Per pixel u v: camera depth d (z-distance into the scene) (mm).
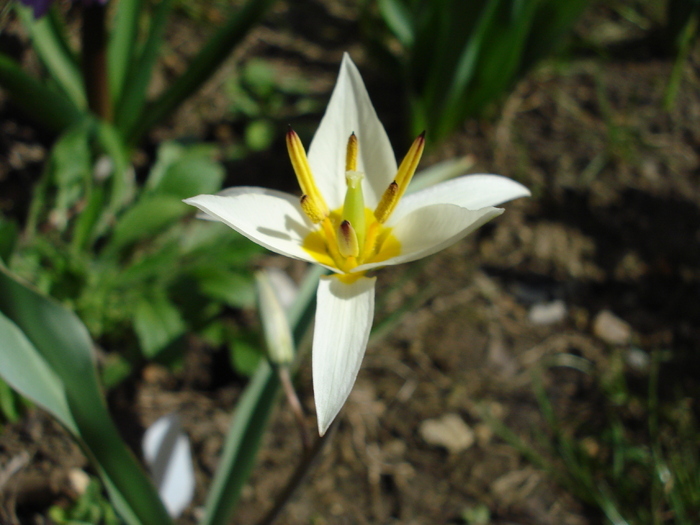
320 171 151
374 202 152
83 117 221
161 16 231
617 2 376
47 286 200
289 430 217
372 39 312
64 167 209
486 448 218
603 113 323
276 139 295
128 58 241
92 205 207
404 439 219
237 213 137
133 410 215
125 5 236
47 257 211
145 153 280
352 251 141
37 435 199
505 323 248
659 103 328
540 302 255
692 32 347
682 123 320
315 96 315
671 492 204
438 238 141
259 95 303
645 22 368
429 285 257
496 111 318
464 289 257
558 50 347
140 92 239
